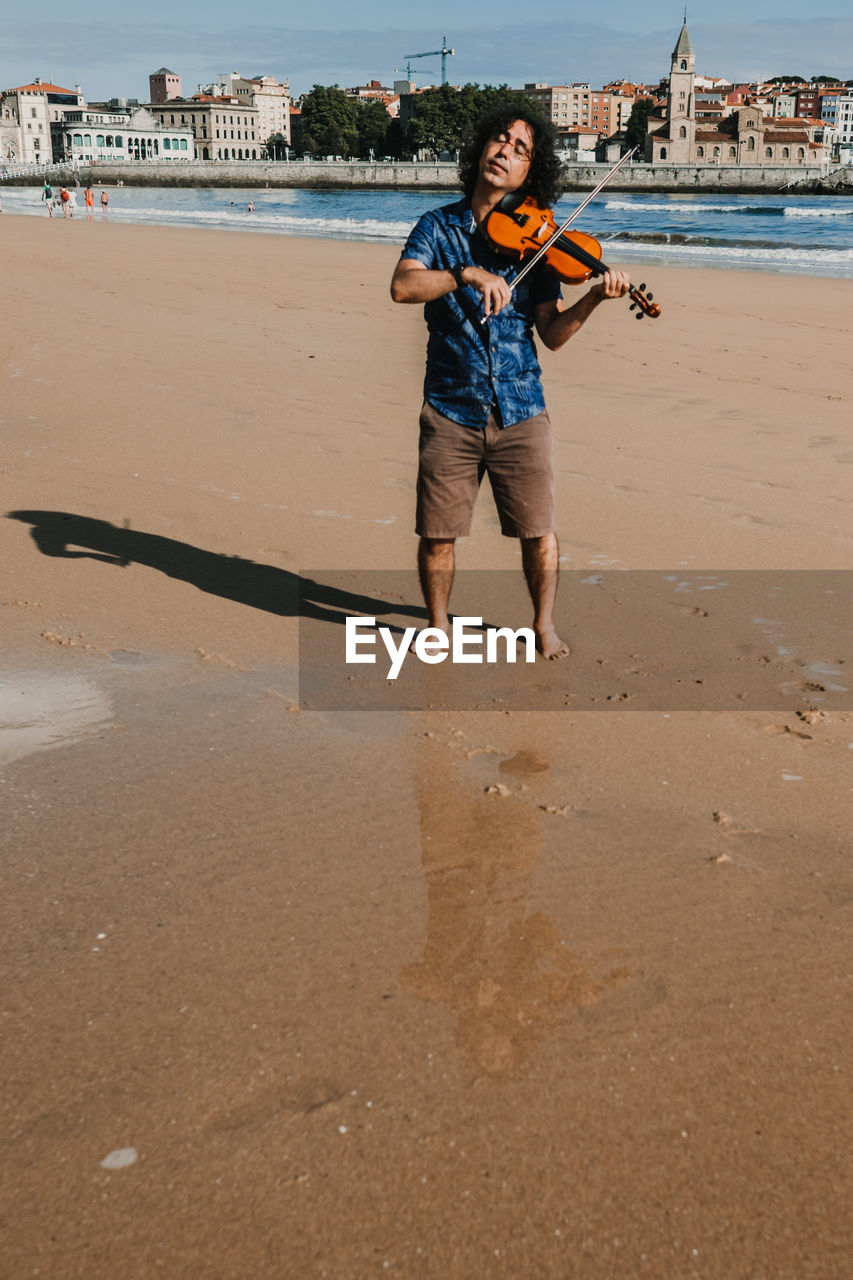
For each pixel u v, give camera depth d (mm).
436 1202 1582
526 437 3516
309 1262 1489
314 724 3234
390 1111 1745
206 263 17609
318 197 107375
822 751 3107
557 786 2893
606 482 5949
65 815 2668
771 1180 1634
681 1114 1753
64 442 6566
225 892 2357
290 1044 1892
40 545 4812
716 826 2693
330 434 6859
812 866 2512
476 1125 1720
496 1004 2008
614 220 50156
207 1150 1664
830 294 14461
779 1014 1995
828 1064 1871
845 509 5457
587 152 141750
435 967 2111
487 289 3121
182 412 7355
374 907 2312
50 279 14547
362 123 160375
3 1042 1891
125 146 161250
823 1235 1547
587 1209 1577
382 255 20203
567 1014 1986
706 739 3182
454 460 3580
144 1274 1468
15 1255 1490
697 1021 1972
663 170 123938
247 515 5336
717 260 22031
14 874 2412
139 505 5441
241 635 3910
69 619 3994
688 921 2285
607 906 2338
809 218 53969
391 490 5785
